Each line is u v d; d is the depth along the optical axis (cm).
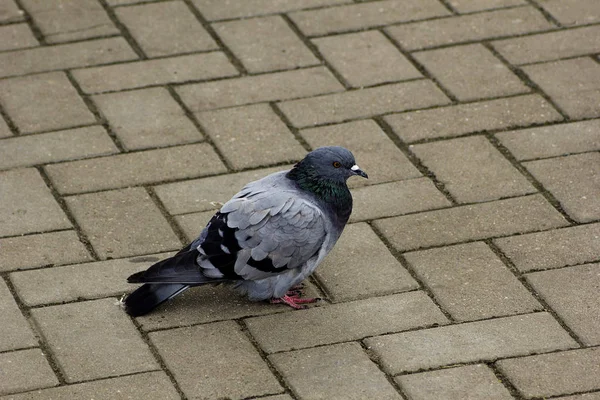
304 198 690
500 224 782
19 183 816
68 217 783
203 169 842
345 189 702
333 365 650
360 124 902
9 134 876
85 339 668
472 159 856
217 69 973
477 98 932
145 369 645
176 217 786
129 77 959
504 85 949
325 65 981
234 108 920
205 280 670
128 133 883
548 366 645
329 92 942
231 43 1012
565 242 760
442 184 828
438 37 1021
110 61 981
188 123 898
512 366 645
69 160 847
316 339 674
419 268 739
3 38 1012
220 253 671
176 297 714
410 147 871
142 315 688
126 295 707
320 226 684
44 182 819
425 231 776
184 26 1038
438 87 949
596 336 669
